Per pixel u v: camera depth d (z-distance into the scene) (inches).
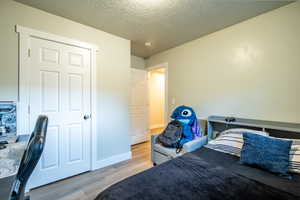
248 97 83.4
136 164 102.0
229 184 40.4
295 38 67.9
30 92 72.3
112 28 93.7
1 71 65.1
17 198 33.5
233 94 89.7
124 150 109.6
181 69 121.8
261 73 78.4
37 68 74.3
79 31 87.3
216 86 98.3
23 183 34.2
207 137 89.4
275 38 73.5
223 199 34.8
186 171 47.9
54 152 79.8
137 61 156.5
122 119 108.5
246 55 83.8
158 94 232.5
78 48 87.6
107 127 100.3
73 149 86.1
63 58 82.3
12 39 67.5
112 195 36.3
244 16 79.9
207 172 47.1
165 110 136.0
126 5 70.7
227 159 61.1
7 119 61.9
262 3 68.7
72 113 85.7
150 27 92.4
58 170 81.0
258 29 79.1
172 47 127.9
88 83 91.4
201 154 66.5
